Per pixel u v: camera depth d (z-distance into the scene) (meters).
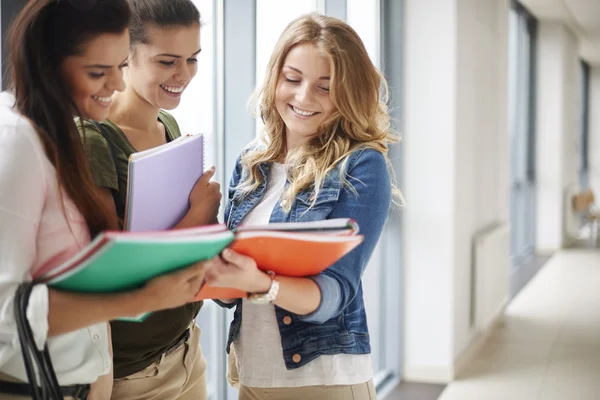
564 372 4.93
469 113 5.14
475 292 5.33
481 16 5.51
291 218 1.58
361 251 1.51
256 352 1.61
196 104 2.80
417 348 4.81
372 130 1.63
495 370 5.00
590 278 8.77
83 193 1.19
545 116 10.94
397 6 4.66
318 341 1.58
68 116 1.17
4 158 1.10
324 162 1.56
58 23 1.14
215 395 3.02
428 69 4.69
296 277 1.37
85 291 1.09
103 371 1.27
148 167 1.25
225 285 1.25
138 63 1.52
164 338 1.56
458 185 4.84
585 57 15.33
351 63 1.56
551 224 11.14
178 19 1.49
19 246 1.10
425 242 4.76
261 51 3.08
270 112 1.70
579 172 16.02
